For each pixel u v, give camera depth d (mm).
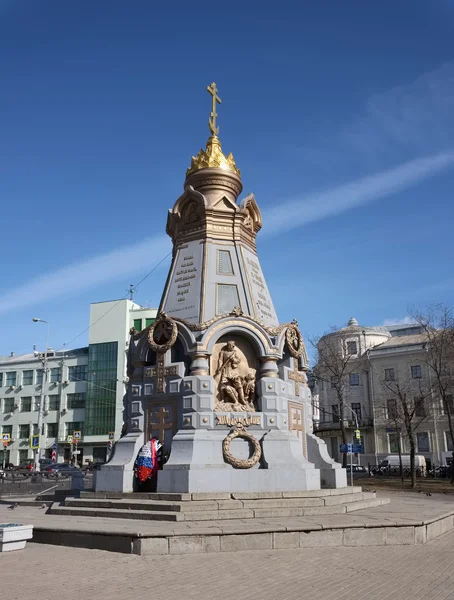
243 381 17344
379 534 12477
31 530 11992
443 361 45594
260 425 16750
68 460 70312
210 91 22188
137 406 17625
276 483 15594
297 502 14750
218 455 15969
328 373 53781
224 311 18312
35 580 9125
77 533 11969
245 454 16156
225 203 20250
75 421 70750
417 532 12680
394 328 72312
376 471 48062
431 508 16203
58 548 11766
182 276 19297
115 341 70125
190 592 8469
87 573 9617
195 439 15961
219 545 11484
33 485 30000
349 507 15062
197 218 20016
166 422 17016
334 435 60125
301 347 19562
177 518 13039
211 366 17406
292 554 11273
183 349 17781
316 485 16547
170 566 10148
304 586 8891
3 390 75812
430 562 10641
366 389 58812
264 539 11766
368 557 11062
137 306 73438
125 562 10445
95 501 15078
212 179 20500
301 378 19625
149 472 16250
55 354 74562
